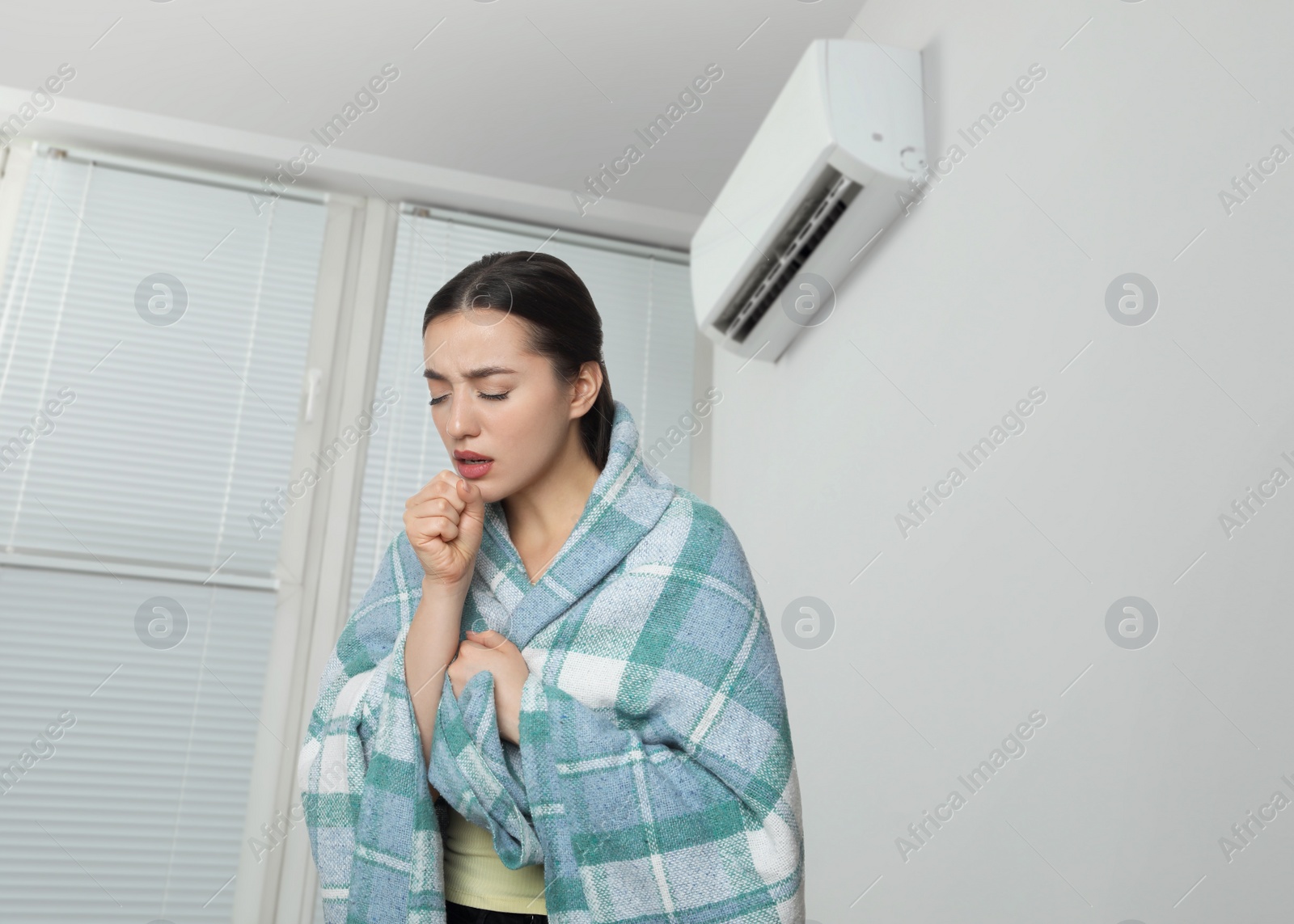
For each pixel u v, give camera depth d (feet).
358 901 2.54
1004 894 4.64
